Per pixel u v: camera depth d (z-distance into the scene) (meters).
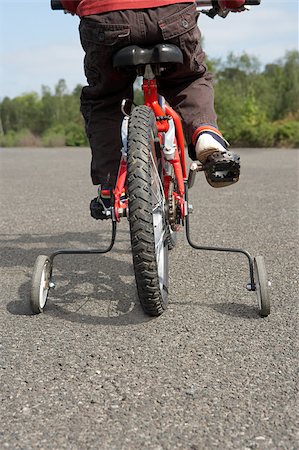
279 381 1.43
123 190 1.66
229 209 3.35
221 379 1.44
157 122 1.74
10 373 1.48
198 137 1.75
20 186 4.73
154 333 1.66
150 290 1.62
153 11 1.67
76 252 1.82
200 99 1.80
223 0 1.84
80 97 1.90
